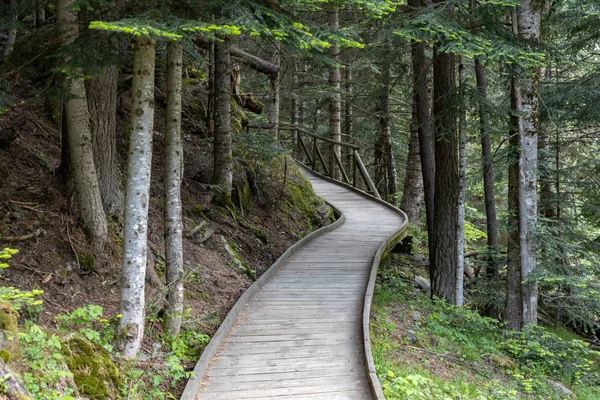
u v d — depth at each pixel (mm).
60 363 4102
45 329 4438
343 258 9766
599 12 8117
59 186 6883
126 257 5094
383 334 7617
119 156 9172
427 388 6070
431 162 10375
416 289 11352
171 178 5934
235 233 9867
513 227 9406
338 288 8148
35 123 8297
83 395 4141
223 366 5574
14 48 5637
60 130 8711
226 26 4055
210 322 6738
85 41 4742
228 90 10352
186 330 6312
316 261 9586
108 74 7047
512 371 7949
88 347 4559
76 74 5051
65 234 6285
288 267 9234
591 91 10906
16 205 6258
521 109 8961
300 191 13305
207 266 8375
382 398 4852
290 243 10961
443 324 9086
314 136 17438
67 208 6594
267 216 11531
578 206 13008
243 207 11086
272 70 13992
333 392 5094
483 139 10641
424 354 7504
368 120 19688
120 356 4996
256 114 15805
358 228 12125
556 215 13766
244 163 11953
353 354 5930
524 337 8734
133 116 5008
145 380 5016
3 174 6719
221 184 10320
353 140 20766
